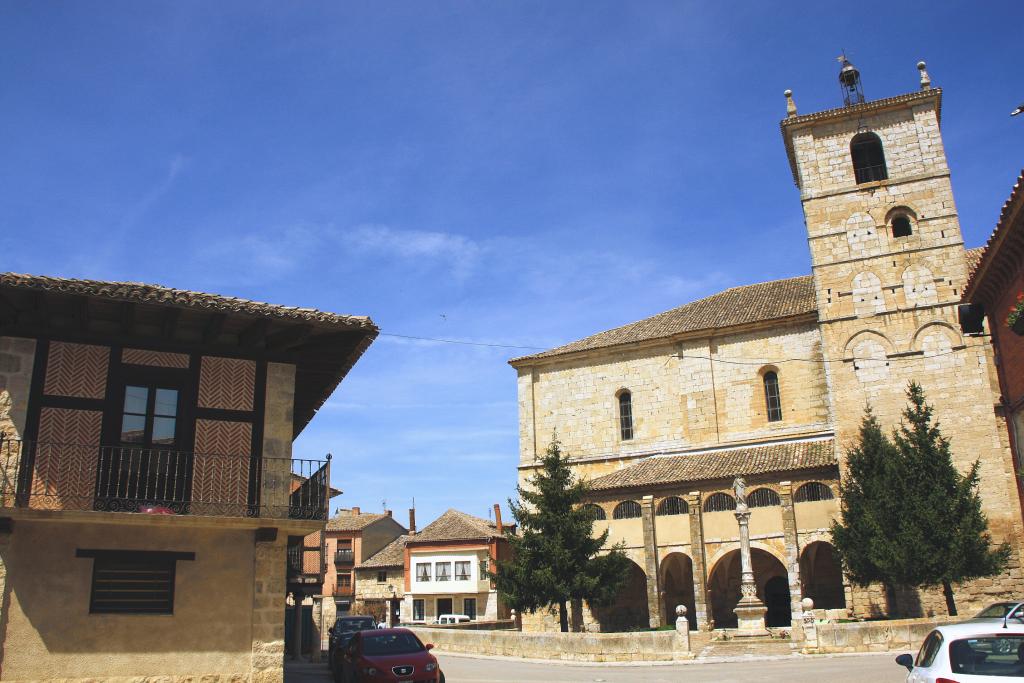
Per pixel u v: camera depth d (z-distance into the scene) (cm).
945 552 3216
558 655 3253
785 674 2359
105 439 1820
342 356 2164
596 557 3972
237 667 1791
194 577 1809
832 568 4316
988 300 2442
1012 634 1141
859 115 4588
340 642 2684
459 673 2786
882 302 4312
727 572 4544
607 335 5566
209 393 1931
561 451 5244
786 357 4712
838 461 4069
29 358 1814
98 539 1753
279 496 1909
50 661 1664
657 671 2675
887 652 2839
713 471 4350
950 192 4309
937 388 4094
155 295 1773
